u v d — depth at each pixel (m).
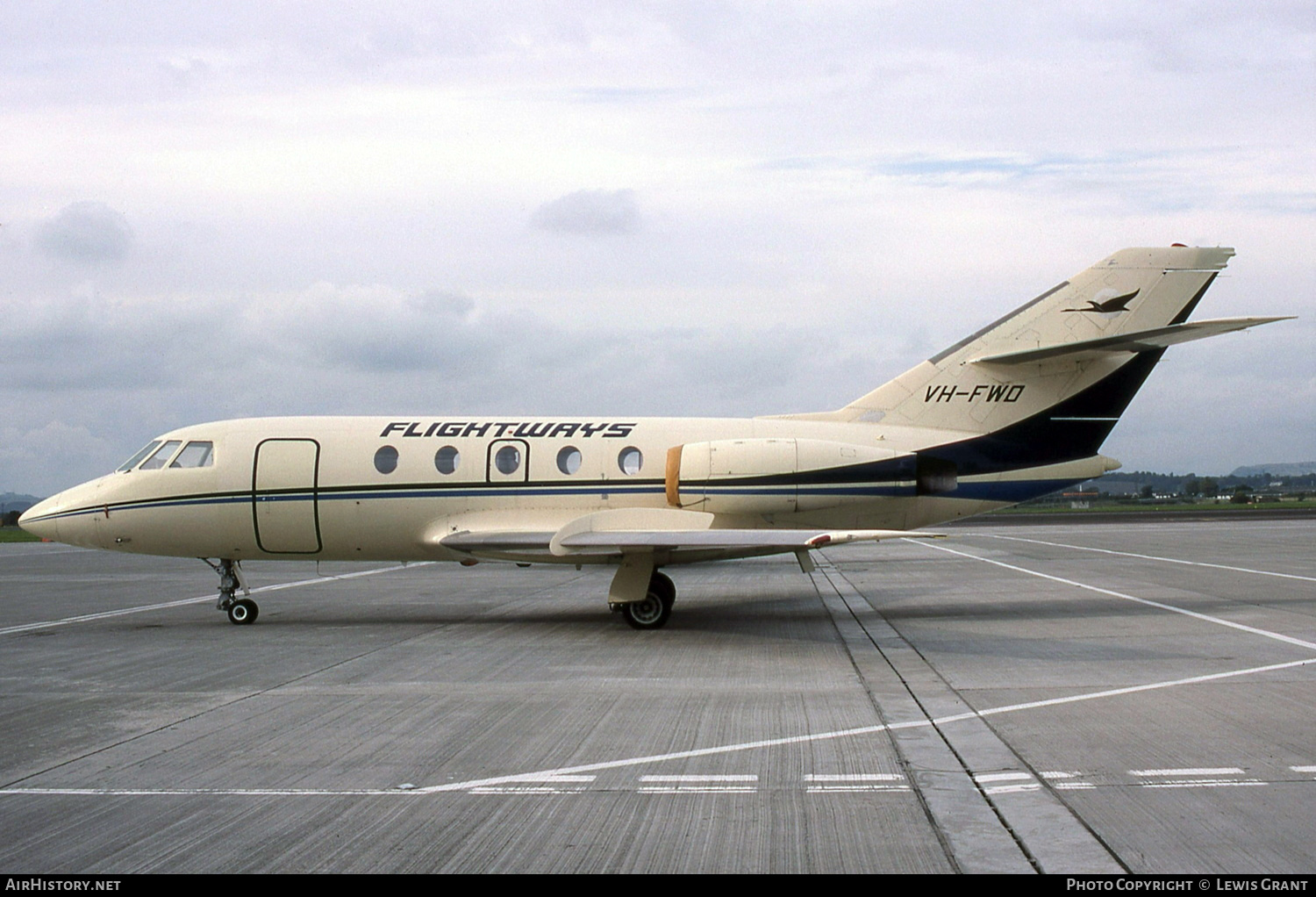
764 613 17.09
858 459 16.08
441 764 7.76
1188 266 16.58
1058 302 16.77
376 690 10.87
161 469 17.20
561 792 6.99
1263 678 10.70
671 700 10.02
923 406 17.00
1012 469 16.83
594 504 16.52
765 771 7.37
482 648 13.80
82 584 25.77
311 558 17.44
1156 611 16.41
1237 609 16.47
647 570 15.22
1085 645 13.08
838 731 8.56
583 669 11.99
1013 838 5.88
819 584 22.14
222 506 16.91
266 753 8.20
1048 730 8.45
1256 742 7.98
